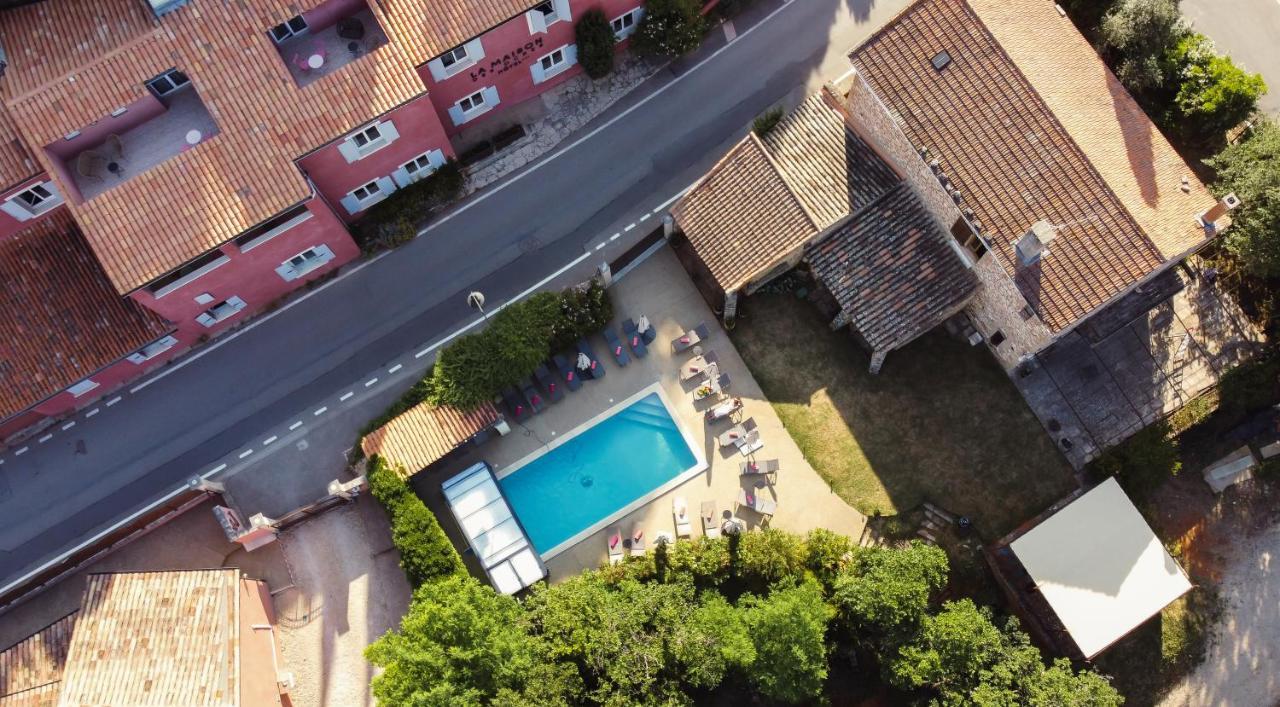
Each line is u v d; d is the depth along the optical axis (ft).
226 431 138.21
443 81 130.93
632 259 143.84
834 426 137.69
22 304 127.03
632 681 115.96
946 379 137.39
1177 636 132.46
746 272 129.70
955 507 134.10
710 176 133.59
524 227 144.87
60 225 127.34
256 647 122.21
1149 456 126.21
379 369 140.05
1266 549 134.72
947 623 117.80
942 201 122.01
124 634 113.80
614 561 131.75
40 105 110.73
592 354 140.67
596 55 140.15
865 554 124.06
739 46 151.33
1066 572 123.24
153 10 112.57
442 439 130.72
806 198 128.98
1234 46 147.74
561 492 138.00
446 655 108.88
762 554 125.70
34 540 135.54
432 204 144.87
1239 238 123.65
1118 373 132.77
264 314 141.79
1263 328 132.26
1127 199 110.83
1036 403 134.51
